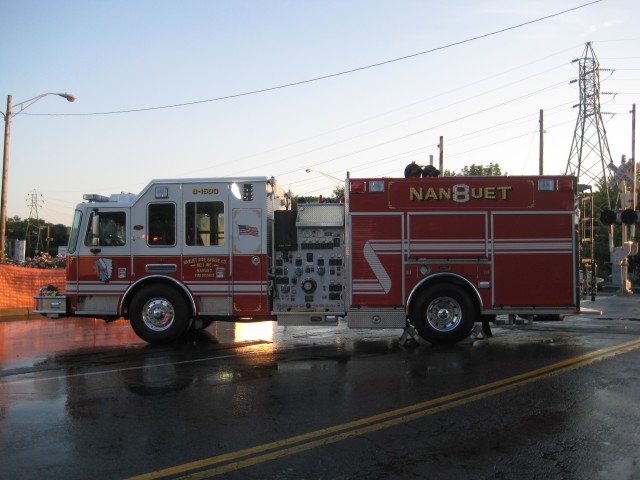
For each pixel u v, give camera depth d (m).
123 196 11.07
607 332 11.80
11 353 9.62
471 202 9.92
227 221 10.27
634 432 5.19
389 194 9.96
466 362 8.41
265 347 10.11
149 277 10.32
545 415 5.71
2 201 22.66
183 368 8.16
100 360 8.86
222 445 4.87
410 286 9.89
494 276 9.86
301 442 4.93
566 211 9.89
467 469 4.35
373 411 5.87
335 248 10.23
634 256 26.94
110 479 4.17
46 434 5.18
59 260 22.89
